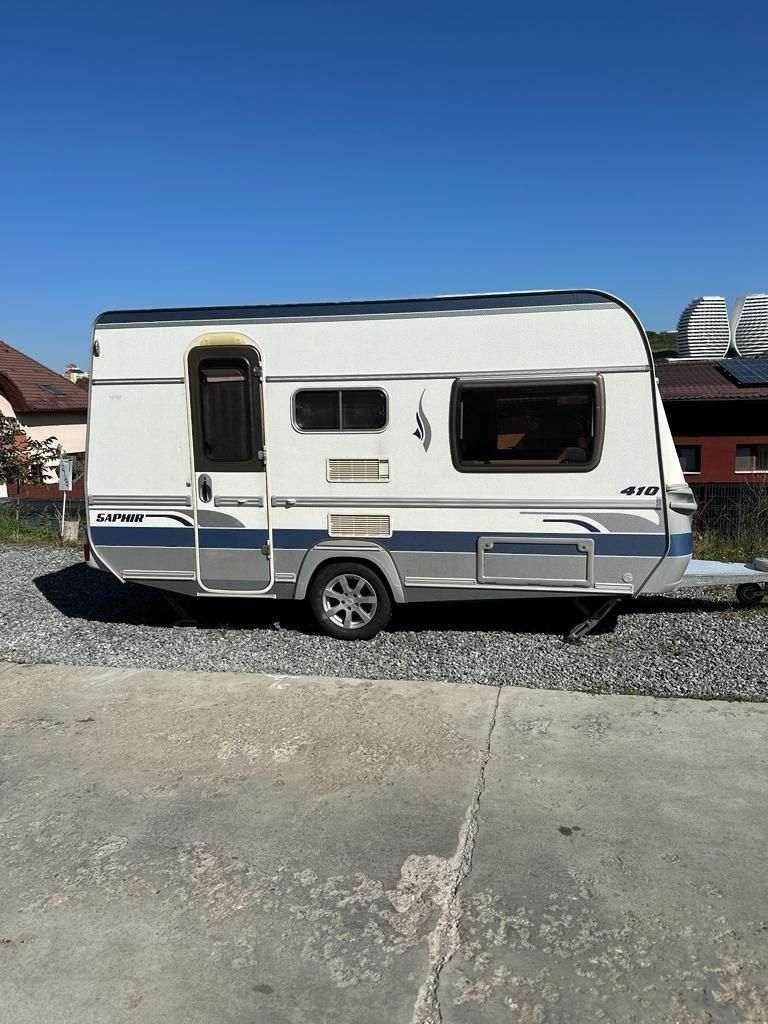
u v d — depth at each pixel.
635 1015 2.39
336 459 5.97
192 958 2.68
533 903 2.93
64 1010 2.45
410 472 5.88
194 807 3.66
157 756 4.20
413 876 3.11
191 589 6.33
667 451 5.87
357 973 2.60
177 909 2.93
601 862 3.18
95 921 2.87
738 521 9.49
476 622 6.65
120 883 3.09
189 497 6.22
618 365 5.53
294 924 2.84
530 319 5.63
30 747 4.33
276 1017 2.42
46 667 5.67
